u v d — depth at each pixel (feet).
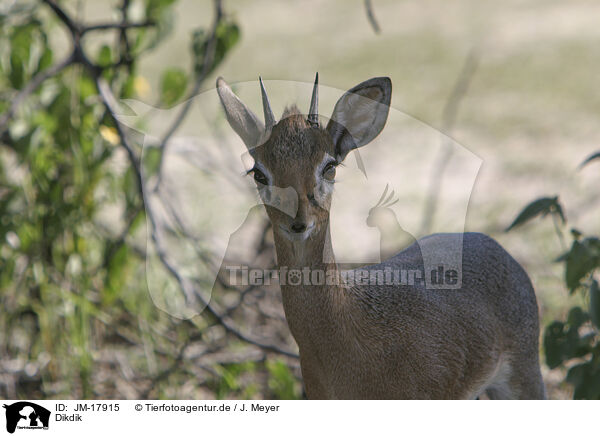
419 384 22.80
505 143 61.72
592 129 63.26
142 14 35.06
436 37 99.91
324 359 21.68
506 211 47.62
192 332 36.45
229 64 94.73
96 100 34.27
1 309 34.83
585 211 46.50
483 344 24.31
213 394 33.47
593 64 81.15
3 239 33.42
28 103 33.53
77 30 31.27
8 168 36.55
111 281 33.99
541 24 99.76
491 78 80.84
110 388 34.17
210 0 130.11
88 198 35.04
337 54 96.48
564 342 26.32
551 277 38.91
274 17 120.98
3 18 33.73
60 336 34.14
